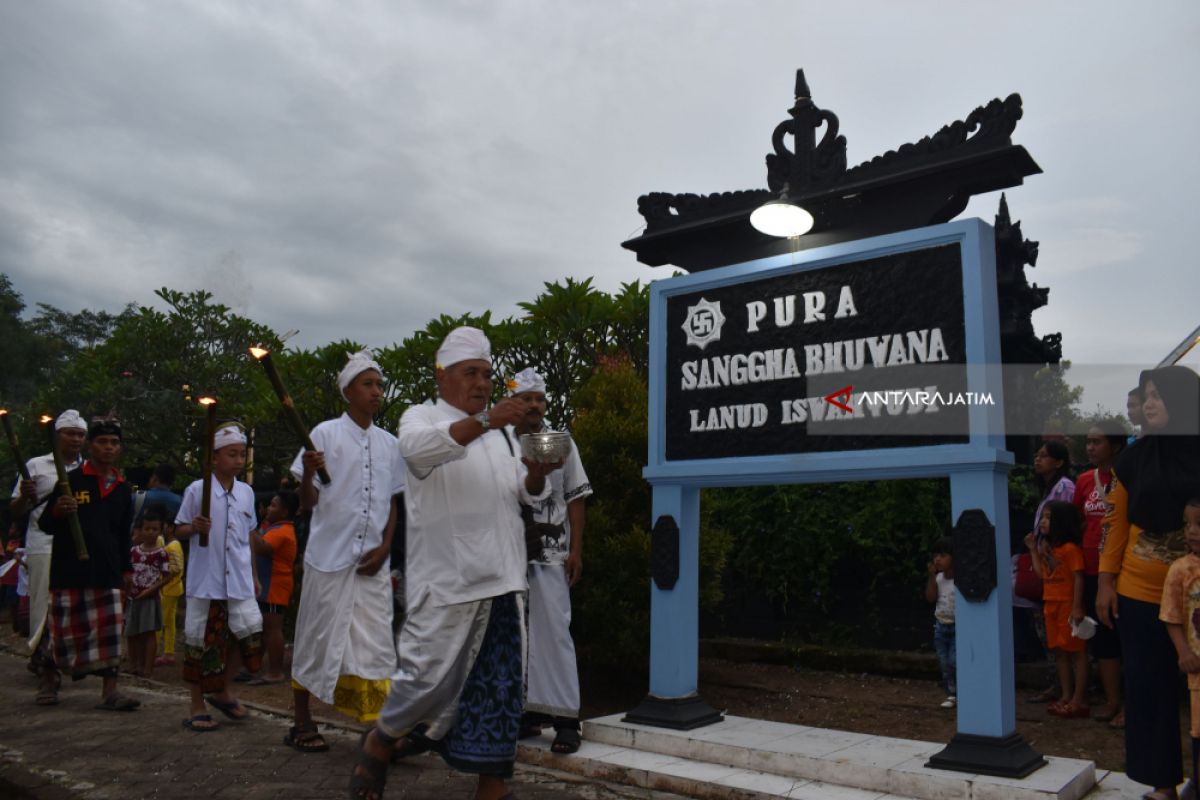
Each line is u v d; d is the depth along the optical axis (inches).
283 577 299.7
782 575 326.6
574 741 185.5
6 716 233.1
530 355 352.8
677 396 208.5
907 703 251.8
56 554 239.0
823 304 188.4
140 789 164.1
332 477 189.2
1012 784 146.0
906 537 303.4
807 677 294.4
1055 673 256.5
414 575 129.4
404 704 125.4
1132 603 144.9
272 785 166.7
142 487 426.9
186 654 216.7
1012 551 282.5
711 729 190.4
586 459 263.7
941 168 173.8
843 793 155.9
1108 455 213.9
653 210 221.1
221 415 453.7
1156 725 141.9
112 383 480.7
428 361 367.9
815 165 195.0
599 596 250.1
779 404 191.6
